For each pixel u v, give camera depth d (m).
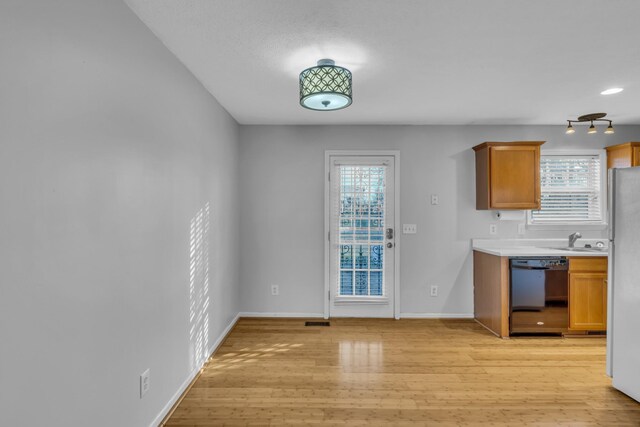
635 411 2.21
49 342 1.23
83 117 1.40
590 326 3.48
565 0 1.72
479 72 2.61
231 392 2.44
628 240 2.36
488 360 2.97
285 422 2.09
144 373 1.88
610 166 4.06
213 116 3.11
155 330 2.01
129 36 1.74
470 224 4.07
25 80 1.13
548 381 2.61
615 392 2.44
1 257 1.05
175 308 2.28
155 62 2.02
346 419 2.12
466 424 2.08
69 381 1.33
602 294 3.49
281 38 2.09
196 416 2.15
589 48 2.23
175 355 2.29
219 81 2.76
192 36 2.05
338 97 2.31
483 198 3.91
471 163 4.08
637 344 2.30
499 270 3.52
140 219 1.84
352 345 3.30
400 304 4.09
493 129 4.09
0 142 1.04
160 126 2.08
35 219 1.17
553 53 2.30
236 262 3.97
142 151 1.86
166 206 2.15
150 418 1.95
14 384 1.10
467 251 4.08
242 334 3.59
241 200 4.12
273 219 4.14
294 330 3.71
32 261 1.16
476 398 2.37
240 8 1.78
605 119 3.87
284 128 4.12
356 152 4.11
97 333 1.49
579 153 4.11
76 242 1.36
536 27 1.97
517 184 3.81
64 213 1.30
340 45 2.19
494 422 2.10
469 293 4.08
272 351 3.16
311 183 4.13
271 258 4.14
